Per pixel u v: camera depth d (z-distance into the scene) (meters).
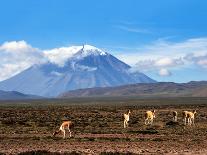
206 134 59.94
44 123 81.50
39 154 39.75
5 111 134.62
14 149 44.72
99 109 148.38
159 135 58.66
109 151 42.78
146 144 48.09
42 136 57.47
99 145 47.41
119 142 49.94
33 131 64.94
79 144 48.31
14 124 79.00
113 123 81.06
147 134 59.94
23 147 46.22
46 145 47.69
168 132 62.47
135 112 123.88
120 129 68.12
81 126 74.31
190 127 72.06
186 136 57.22
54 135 56.06
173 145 47.22
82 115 110.44
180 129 68.00
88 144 48.31
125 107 168.00
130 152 41.09
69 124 56.00
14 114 116.69
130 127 72.31
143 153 41.50
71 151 42.75
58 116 107.00
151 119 78.75
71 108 163.38
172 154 41.03
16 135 59.03
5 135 59.00
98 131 63.47
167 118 96.12
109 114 115.12
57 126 75.19
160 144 48.06
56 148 45.34
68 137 55.62
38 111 135.62
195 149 44.28
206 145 47.25
